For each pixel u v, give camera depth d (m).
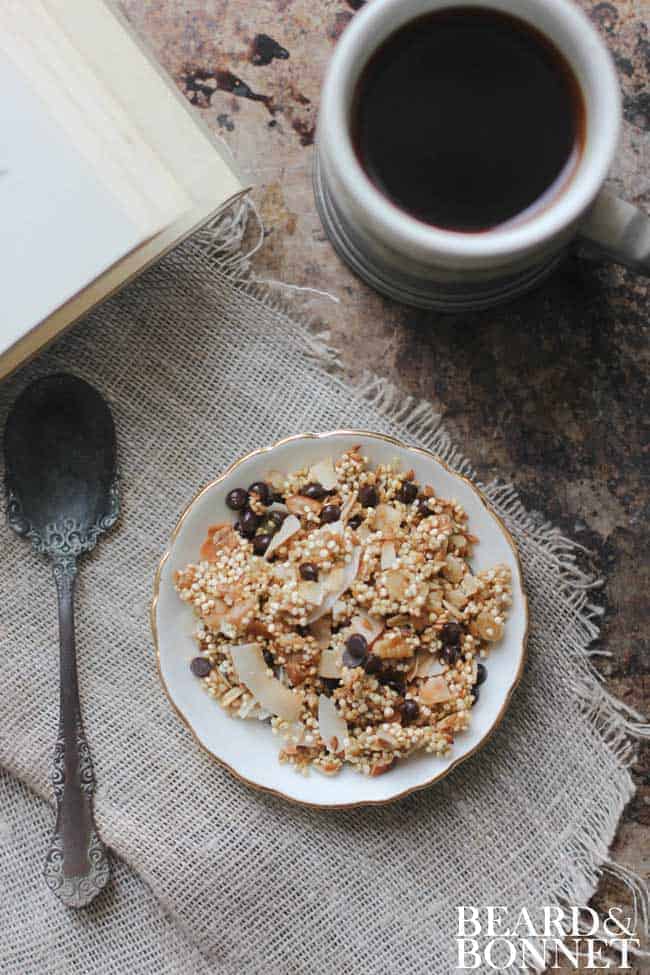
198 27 0.52
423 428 0.52
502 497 0.53
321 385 0.52
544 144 0.43
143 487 0.53
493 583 0.50
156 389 0.53
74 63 0.46
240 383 0.53
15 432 0.51
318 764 0.50
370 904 0.53
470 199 0.43
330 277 0.52
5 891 0.53
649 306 0.53
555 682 0.53
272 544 0.50
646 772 0.53
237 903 0.52
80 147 0.45
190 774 0.53
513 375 0.53
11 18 0.45
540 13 0.42
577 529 0.53
